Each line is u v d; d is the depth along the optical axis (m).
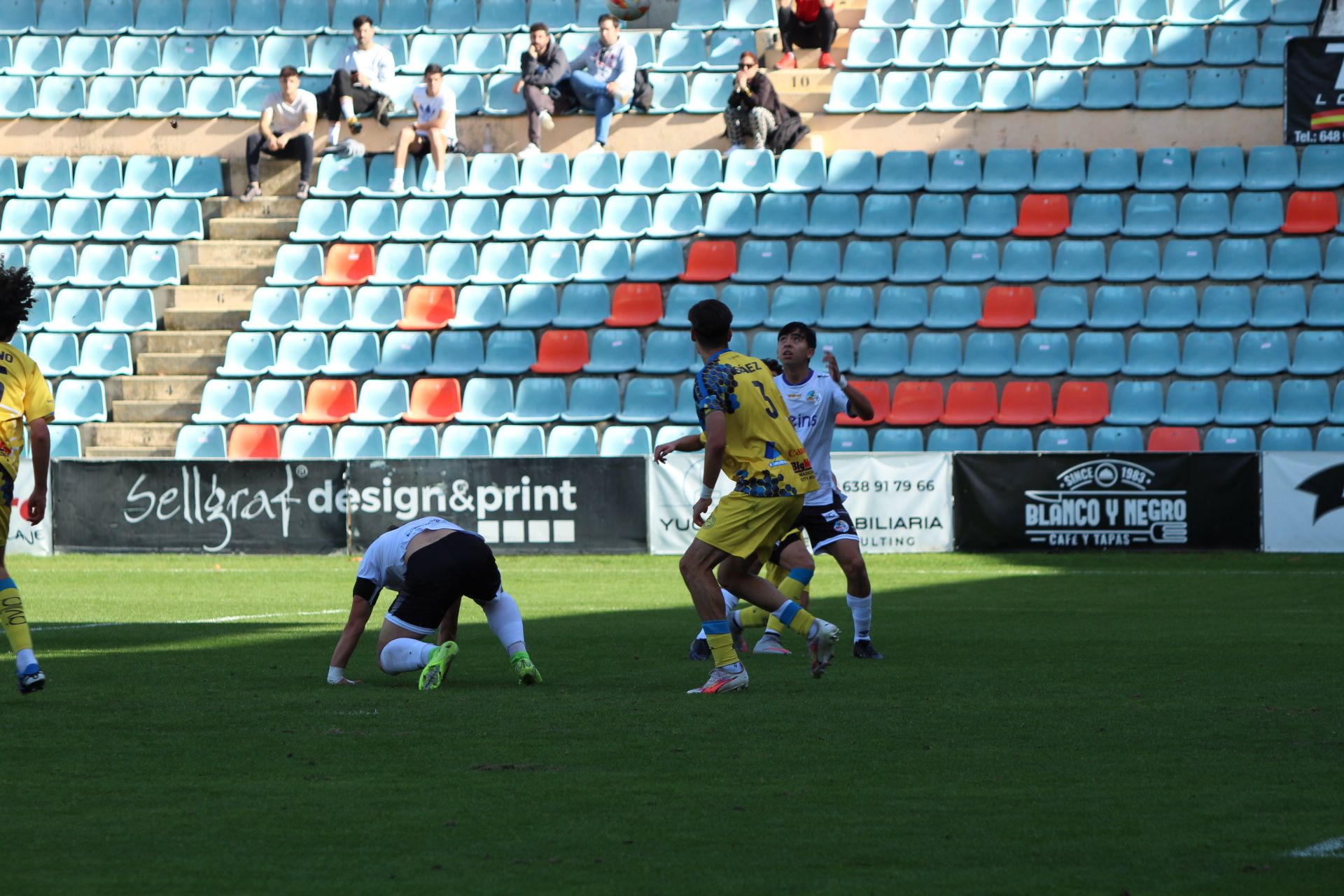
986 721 21.09
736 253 64.62
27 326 65.56
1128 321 60.09
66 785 17.02
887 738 19.75
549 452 57.78
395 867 13.67
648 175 68.94
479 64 76.06
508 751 18.92
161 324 65.69
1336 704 22.67
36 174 72.06
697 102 71.88
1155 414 56.91
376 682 25.20
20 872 13.53
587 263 65.31
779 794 16.55
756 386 23.22
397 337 62.84
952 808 15.89
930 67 71.88
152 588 43.28
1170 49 70.44
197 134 73.50
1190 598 39.53
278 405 61.22
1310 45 64.19
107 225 69.56
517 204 67.81
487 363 62.16
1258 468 48.81
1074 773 17.62
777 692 23.89
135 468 52.94
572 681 25.25
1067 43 71.81
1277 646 30.09
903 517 50.69
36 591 42.56
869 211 65.38
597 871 13.54
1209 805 15.99
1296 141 64.50
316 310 64.62
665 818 15.48
